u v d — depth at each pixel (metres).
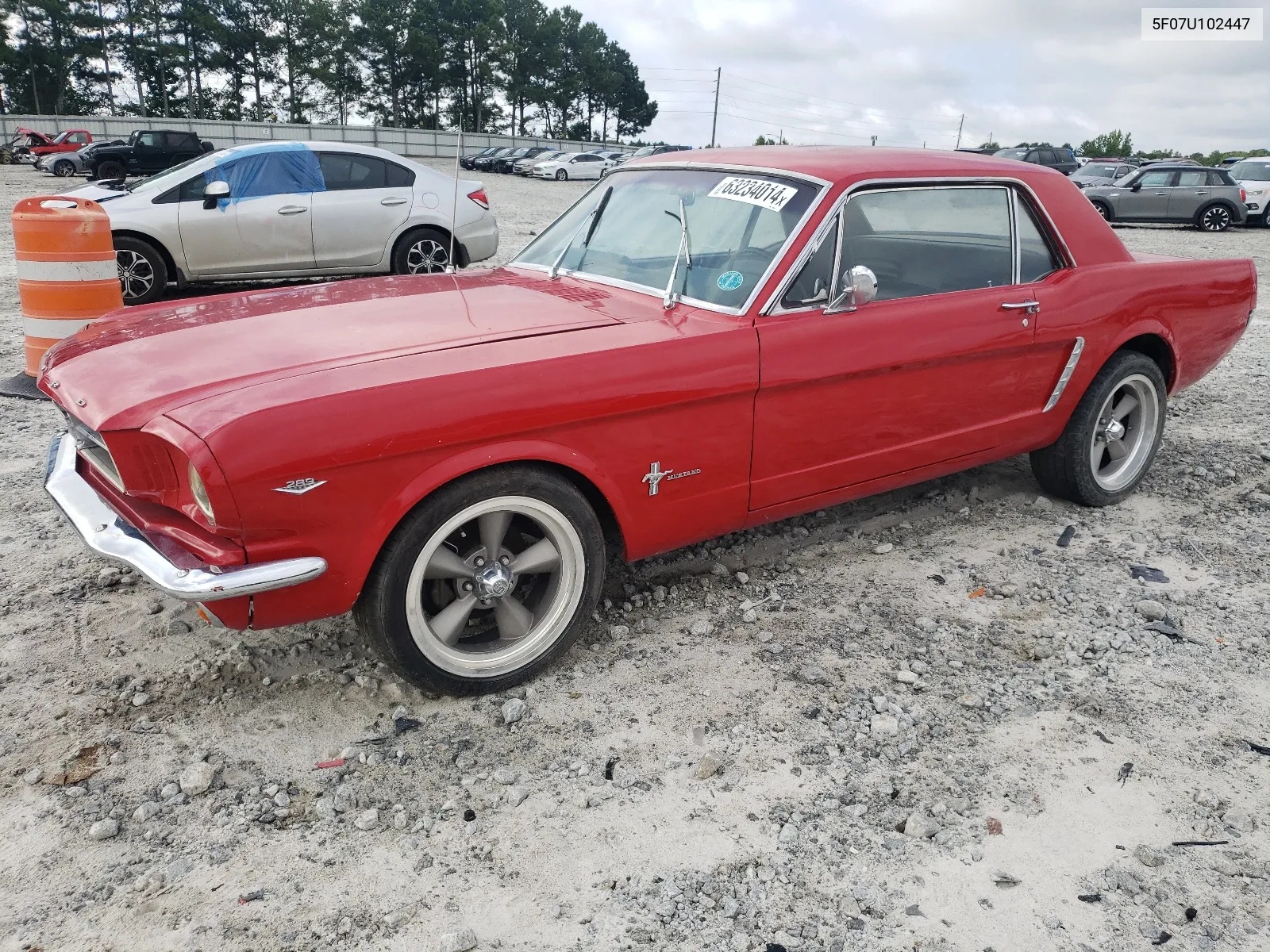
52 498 2.95
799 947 2.08
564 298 3.41
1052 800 2.55
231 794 2.53
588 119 106.38
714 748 2.74
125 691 2.95
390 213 9.52
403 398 2.53
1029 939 2.11
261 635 3.27
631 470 3.01
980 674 3.14
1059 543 4.15
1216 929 2.15
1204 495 4.73
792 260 3.25
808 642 3.32
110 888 2.21
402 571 2.67
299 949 2.05
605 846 2.37
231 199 8.91
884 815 2.48
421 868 2.29
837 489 3.59
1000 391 3.91
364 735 2.78
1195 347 4.61
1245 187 21.86
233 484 2.34
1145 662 3.22
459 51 85.00
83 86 79.50
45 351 5.84
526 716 2.88
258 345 2.86
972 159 3.92
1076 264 4.12
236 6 79.94
